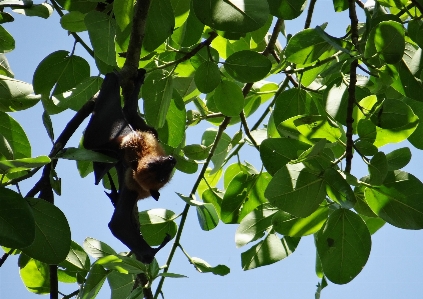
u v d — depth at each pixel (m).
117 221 10.12
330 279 9.43
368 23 10.02
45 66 11.38
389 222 9.29
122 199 10.30
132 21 9.83
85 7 11.47
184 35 11.39
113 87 10.30
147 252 9.97
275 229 10.09
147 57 11.23
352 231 9.45
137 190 10.36
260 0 9.08
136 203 10.48
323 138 9.30
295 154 9.75
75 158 8.55
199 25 11.33
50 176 9.14
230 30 8.95
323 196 8.89
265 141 9.80
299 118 9.76
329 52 11.54
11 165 7.77
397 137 9.87
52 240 8.71
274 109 11.84
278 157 9.76
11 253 9.99
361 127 9.45
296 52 10.55
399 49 9.29
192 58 11.96
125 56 10.64
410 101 11.13
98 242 11.16
